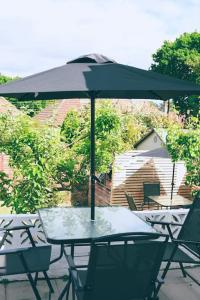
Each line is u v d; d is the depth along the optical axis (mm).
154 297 3365
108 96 5805
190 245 4621
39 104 27016
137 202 14547
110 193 14375
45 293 4539
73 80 3654
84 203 15773
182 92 4172
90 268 3104
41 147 8344
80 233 3938
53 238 3740
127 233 3061
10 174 14820
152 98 5742
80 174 10281
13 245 5234
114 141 10445
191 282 4910
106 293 3238
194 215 4680
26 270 3723
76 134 10703
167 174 14719
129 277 3229
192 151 10617
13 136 8422
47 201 8938
